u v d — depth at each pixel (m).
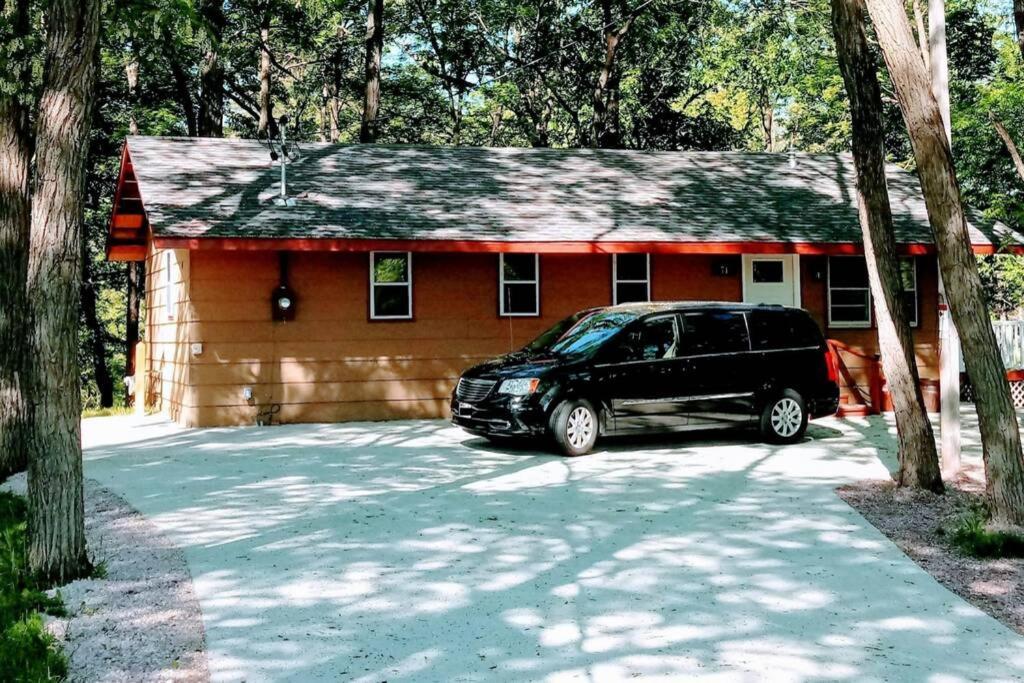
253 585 5.76
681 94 36.81
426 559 6.37
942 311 9.59
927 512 7.76
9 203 10.06
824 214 17.58
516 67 30.80
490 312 16.00
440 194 16.59
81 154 5.85
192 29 13.35
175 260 15.88
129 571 6.05
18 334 10.12
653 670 4.40
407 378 15.48
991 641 4.85
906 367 8.70
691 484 9.10
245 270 14.58
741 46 31.83
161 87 28.61
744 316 12.03
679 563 6.28
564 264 16.45
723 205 17.62
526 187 17.61
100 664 4.44
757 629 5.00
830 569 6.16
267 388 14.66
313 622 5.08
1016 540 6.51
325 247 13.96
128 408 20.55
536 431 10.80
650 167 19.77
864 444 12.01
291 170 16.81
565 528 7.28
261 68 27.72
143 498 8.58
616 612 5.27
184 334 14.83
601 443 12.12
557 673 4.36
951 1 25.58
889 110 29.58
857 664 4.50
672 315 11.66
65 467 5.82
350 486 9.09
